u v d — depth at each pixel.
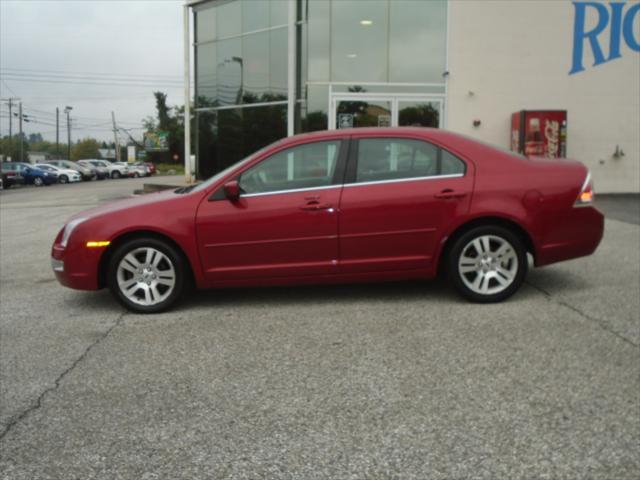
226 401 3.53
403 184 5.26
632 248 7.63
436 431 3.11
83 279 5.31
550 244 5.29
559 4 14.04
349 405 3.43
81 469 2.86
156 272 5.33
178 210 5.23
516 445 2.96
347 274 5.30
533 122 13.62
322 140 5.36
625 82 14.24
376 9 14.55
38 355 4.37
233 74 17.36
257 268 5.26
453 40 14.17
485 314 5.04
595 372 3.79
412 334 4.58
